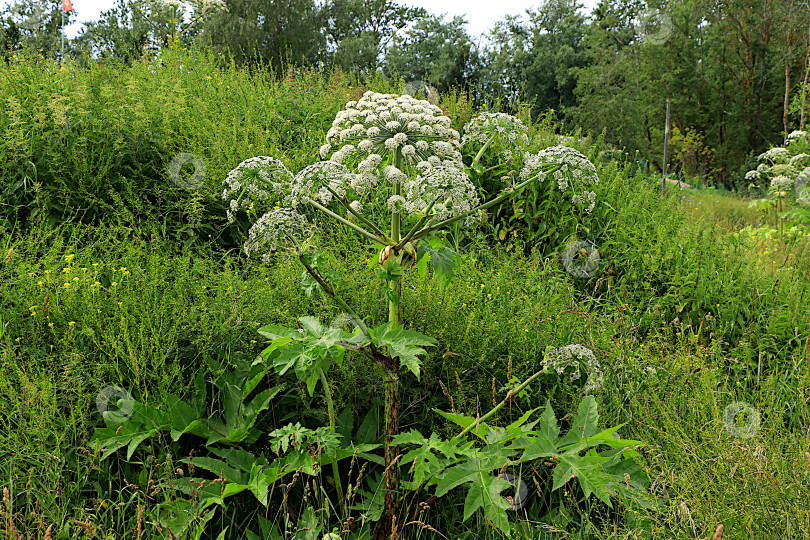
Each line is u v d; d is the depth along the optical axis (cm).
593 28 2519
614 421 310
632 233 524
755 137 2264
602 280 498
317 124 624
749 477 221
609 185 579
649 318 432
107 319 282
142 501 228
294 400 281
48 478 228
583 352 241
